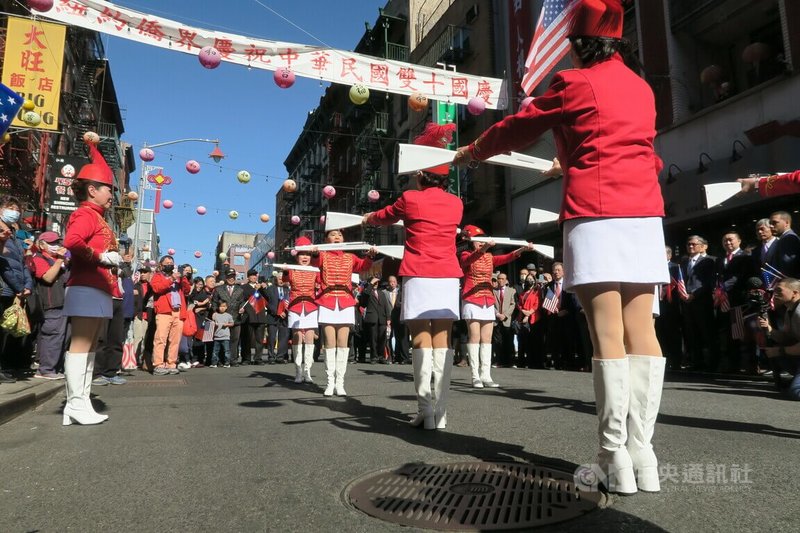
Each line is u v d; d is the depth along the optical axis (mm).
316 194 43125
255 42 6422
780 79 10531
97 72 29500
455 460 2779
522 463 2688
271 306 13242
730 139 11562
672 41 13008
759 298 5871
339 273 5961
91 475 2662
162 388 6809
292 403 5203
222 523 1985
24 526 1981
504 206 19438
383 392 6164
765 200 10344
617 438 2209
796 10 10422
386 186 30125
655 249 2270
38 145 23188
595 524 1872
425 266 3787
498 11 19969
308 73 6656
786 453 2805
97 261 4020
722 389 5805
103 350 7316
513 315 11281
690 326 8281
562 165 2475
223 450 3148
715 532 1779
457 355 11898
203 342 12008
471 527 1878
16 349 7840
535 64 3648
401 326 12930
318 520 1994
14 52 10039
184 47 6164
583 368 9461
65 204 16828
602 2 2439
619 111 2293
